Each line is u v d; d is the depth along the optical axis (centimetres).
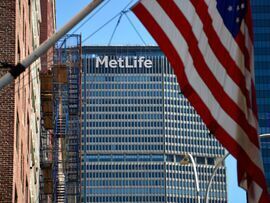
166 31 2431
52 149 12269
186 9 2464
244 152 2406
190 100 2414
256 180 2402
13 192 5194
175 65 2414
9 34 5309
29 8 7619
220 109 2417
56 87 11544
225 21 2483
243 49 2473
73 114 12900
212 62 2444
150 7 2439
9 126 5259
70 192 13838
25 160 6938
